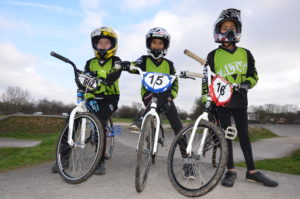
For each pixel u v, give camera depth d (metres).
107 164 4.19
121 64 3.22
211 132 2.74
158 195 2.63
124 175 3.42
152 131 2.99
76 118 3.12
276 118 53.03
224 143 2.51
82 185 2.94
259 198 2.62
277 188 2.97
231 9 3.34
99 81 3.38
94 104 3.65
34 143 16.56
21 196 2.57
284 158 8.20
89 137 3.25
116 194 2.64
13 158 5.33
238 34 3.39
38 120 26.25
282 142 15.38
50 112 52.19
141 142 2.63
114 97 3.87
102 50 3.89
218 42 3.46
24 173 3.54
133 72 3.50
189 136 2.85
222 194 2.70
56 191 2.72
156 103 3.03
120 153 5.36
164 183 3.04
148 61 3.73
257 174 3.15
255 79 3.29
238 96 3.25
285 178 3.43
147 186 2.91
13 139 19.03
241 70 3.34
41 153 5.70
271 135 20.53
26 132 23.48
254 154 10.30
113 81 3.51
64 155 3.24
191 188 2.82
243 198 2.61
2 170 3.95
